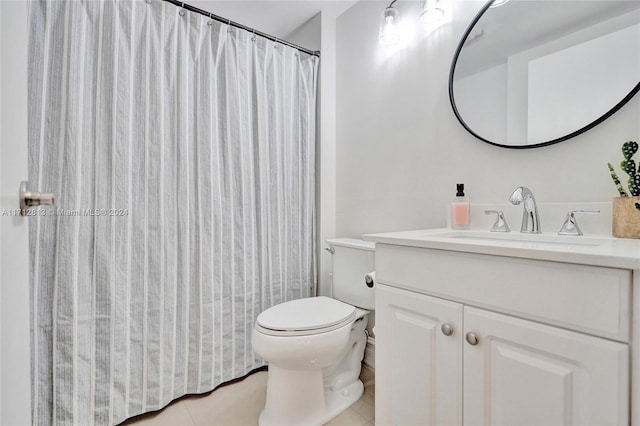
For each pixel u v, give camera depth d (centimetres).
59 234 115
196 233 146
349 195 188
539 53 109
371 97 174
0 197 50
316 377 129
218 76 154
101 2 124
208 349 148
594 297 58
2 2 51
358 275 155
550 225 105
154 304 135
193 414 134
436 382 84
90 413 121
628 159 85
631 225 83
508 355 70
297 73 186
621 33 93
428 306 86
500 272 71
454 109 132
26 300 64
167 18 139
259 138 166
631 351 55
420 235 103
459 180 133
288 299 180
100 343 123
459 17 134
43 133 112
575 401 61
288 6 188
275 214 174
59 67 115
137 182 131
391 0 163
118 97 126
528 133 112
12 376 55
